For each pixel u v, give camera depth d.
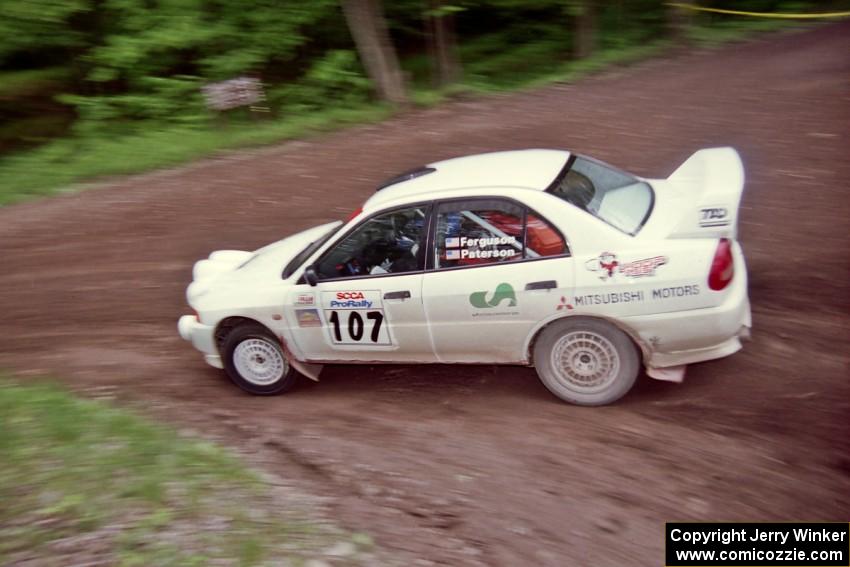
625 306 5.10
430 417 5.63
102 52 16.33
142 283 8.81
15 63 19.98
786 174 9.05
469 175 5.64
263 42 16.09
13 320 8.23
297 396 6.22
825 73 12.85
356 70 17.00
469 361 5.68
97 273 9.26
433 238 5.49
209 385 6.51
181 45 15.73
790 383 5.44
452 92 15.53
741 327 5.16
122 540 3.93
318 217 10.05
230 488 4.53
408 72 18.61
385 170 11.51
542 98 14.40
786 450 4.74
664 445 4.93
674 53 16.69
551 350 5.42
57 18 15.80
